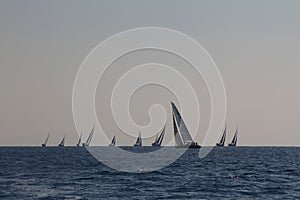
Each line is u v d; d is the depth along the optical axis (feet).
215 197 598.75
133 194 615.57
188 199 581.94
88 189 655.35
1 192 612.70
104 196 593.01
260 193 634.84
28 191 625.41
